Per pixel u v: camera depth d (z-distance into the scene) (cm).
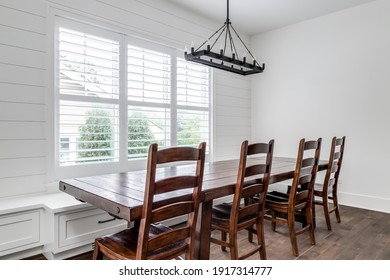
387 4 364
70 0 280
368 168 383
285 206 248
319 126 432
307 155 448
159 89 367
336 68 412
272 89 491
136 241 170
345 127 405
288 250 252
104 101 310
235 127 490
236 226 199
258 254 244
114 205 150
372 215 354
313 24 436
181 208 154
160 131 370
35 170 260
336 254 242
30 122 257
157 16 360
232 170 262
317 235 287
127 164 331
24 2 252
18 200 243
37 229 234
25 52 253
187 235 161
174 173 233
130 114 336
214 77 447
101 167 307
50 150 269
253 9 400
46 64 266
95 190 177
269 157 215
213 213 225
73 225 236
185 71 403
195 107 420
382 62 370
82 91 292
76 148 288
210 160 442
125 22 326
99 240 172
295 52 459
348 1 377
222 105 464
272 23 455
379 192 374
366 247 256
